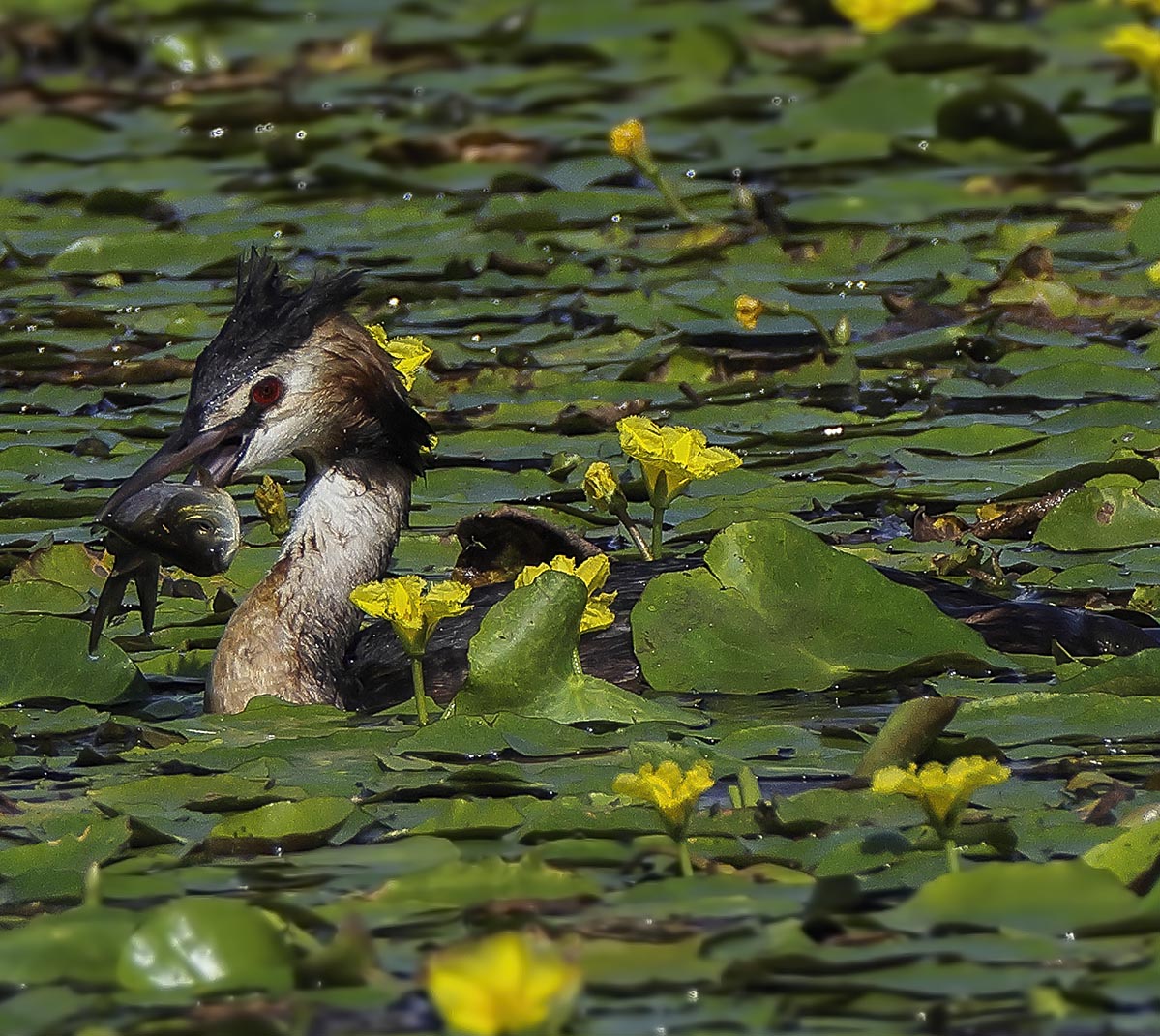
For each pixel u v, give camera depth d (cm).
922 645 1046
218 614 1221
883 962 704
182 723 1056
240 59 2530
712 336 1653
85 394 1580
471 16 2727
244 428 1133
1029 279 1669
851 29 2511
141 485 1103
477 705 993
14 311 1783
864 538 1257
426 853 838
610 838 845
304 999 694
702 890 779
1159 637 1082
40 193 2128
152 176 2166
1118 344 1585
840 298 1716
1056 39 2459
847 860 810
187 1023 672
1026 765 913
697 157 2147
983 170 2069
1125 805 858
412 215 2000
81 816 894
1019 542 1256
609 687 1003
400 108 2339
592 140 2205
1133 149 2098
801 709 1016
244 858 843
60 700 1090
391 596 981
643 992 688
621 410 1493
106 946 739
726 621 1051
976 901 740
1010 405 1482
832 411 1485
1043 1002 672
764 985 691
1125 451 1341
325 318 1145
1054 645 1055
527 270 1825
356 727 1033
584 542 1166
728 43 2450
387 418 1152
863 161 2114
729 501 1320
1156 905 725
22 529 1325
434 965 608
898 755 888
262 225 1980
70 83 2484
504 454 1438
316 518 1145
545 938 729
